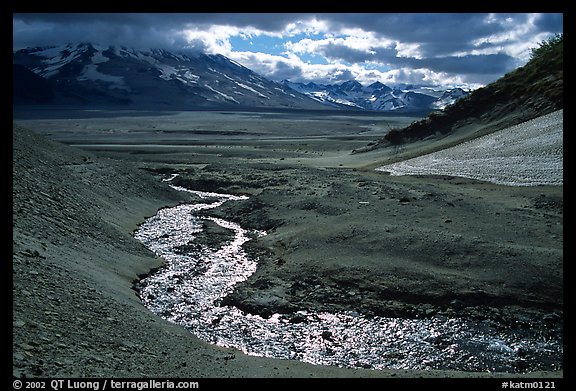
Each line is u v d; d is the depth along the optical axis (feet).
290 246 91.97
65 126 501.97
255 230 111.86
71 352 39.17
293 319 65.05
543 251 76.79
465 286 69.31
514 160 140.36
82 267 65.51
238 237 106.32
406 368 53.47
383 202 113.60
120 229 101.81
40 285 50.01
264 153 275.39
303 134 497.46
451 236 83.82
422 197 114.01
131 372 39.83
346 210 109.91
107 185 124.67
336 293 71.00
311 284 74.54
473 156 158.40
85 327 45.42
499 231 87.92
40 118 613.52
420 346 58.44
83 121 570.87
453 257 77.46
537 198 106.83
